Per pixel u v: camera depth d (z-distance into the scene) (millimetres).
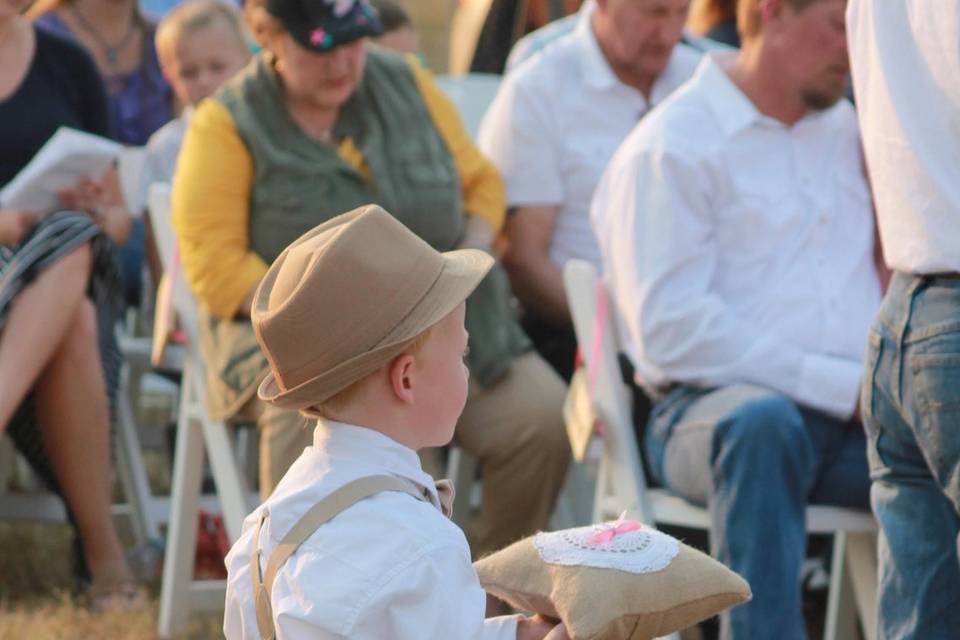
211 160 14945
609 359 13758
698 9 21453
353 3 14781
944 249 9484
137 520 19016
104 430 17109
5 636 15477
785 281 13625
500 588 8188
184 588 16188
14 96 17828
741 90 13836
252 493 16297
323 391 7617
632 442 13688
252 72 15305
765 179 13742
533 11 25312
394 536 7383
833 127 14062
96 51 22703
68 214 16672
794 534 12242
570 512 18266
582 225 17062
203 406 15461
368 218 7680
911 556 10406
